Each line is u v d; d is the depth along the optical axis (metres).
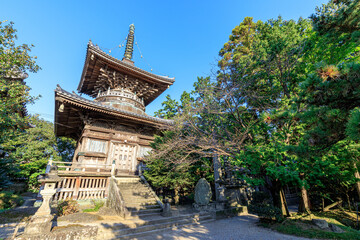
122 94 20.12
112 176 12.88
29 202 13.72
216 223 10.03
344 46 7.93
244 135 9.51
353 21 4.95
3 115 9.12
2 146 19.06
